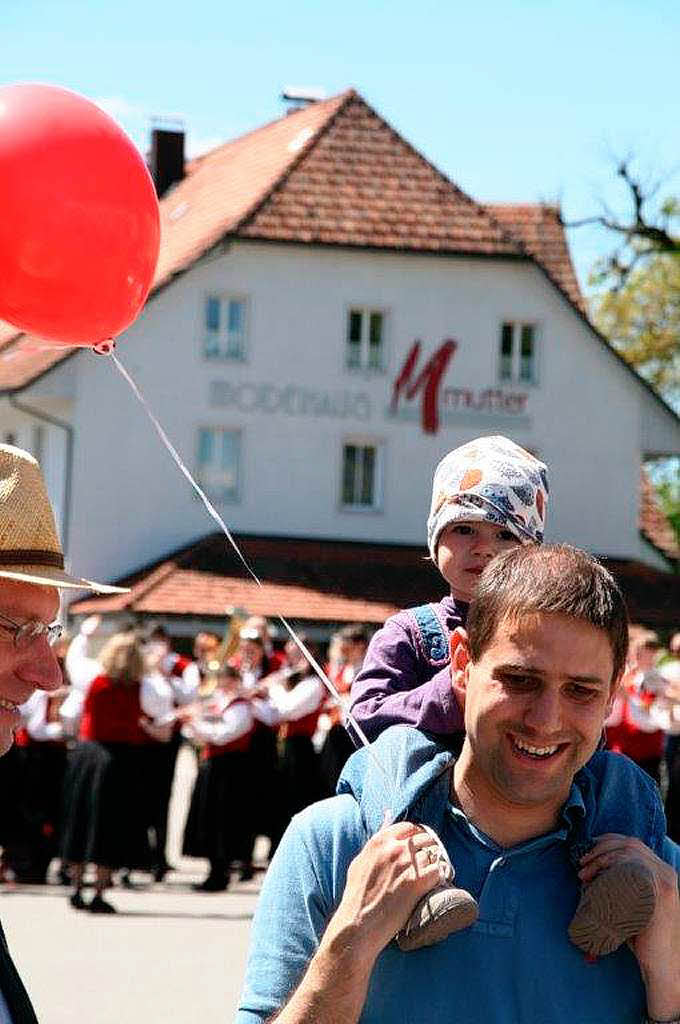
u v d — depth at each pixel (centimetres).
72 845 1530
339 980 314
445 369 4269
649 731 1692
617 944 322
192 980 1177
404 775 334
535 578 318
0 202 364
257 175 4447
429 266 4256
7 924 1430
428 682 375
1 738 339
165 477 4141
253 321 4175
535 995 322
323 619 3991
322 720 1902
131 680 1534
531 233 5144
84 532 4100
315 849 334
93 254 369
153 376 4134
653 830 338
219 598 3975
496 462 411
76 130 368
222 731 1727
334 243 4181
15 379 4141
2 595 337
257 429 4175
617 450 4375
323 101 4597
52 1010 1055
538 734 315
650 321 5050
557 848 331
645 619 4191
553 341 4331
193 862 2022
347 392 4222
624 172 4238
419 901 319
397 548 4222
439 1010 321
